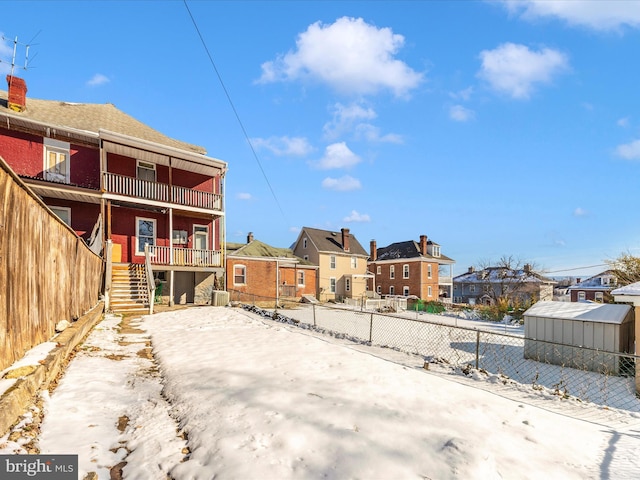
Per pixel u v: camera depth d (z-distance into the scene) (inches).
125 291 597.6
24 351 175.6
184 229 799.7
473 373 274.2
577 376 364.5
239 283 1084.5
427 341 550.3
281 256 1218.6
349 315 922.1
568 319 407.2
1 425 113.0
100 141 618.5
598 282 1867.6
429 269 1665.8
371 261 1809.8
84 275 361.1
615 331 376.2
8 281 153.2
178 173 794.2
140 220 732.0
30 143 614.2
